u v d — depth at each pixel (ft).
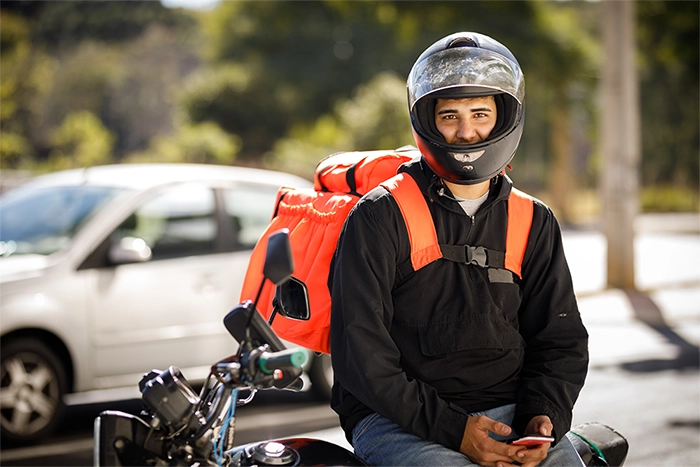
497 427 7.54
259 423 20.29
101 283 19.71
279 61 121.08
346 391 8.46
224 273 21.25
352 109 81.56
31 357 18.84
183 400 6.84
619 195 39.37
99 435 6.79
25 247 20.38
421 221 8.00
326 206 8.73
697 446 17.87
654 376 24.22
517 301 8.29
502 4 98.22
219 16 130.21
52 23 159.53
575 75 102.58
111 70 152.25
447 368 7.93
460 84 7.93
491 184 8.38
